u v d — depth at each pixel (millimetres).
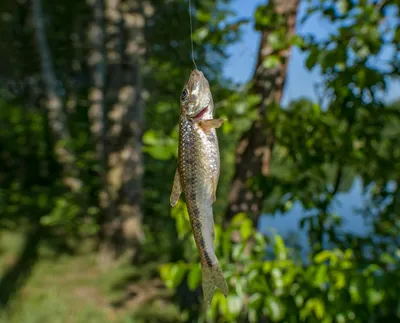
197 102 188
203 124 184
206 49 551
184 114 190
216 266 182
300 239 454
